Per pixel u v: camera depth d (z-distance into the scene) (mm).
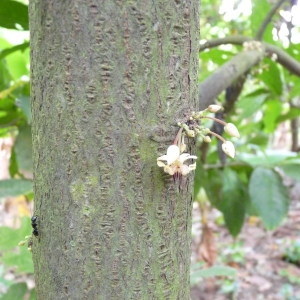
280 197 385
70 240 150
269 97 427
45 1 141
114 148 145
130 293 152
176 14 145
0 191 285
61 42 141
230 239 1009
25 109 303
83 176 146
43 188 152
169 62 146
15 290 276
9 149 423
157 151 148
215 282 832
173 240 157
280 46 422
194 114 153
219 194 418
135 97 143
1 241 244
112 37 140
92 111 143
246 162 405
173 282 159
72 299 153
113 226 148
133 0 139
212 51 362
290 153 414
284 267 908
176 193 154
